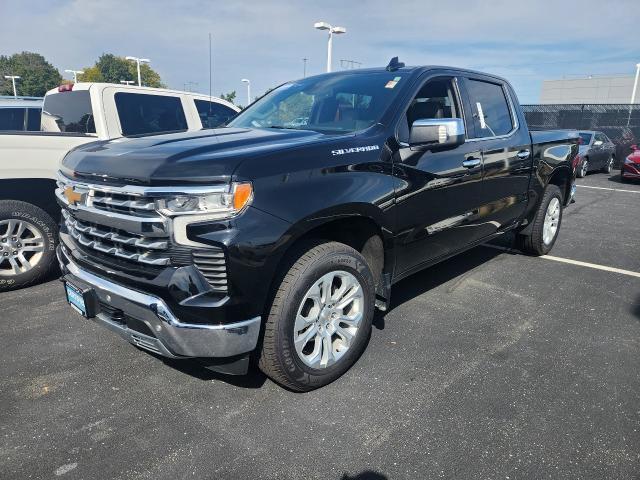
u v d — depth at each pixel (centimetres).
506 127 465
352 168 289
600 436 252
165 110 591
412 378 306
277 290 263
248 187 237
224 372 264
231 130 350
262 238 241
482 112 429
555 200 570
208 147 265
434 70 382
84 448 243
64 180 293
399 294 448
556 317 401
